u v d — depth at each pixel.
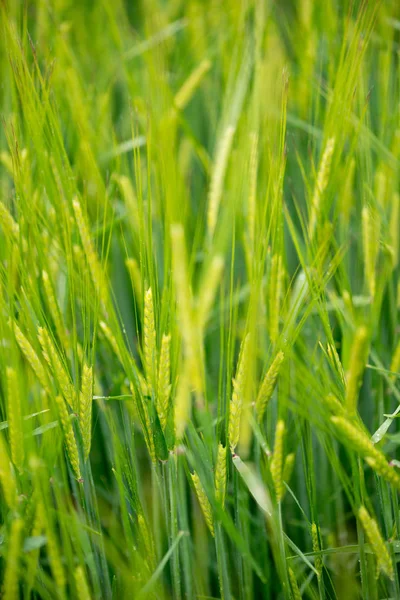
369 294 0.92
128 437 0.91
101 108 1.09
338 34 1.07
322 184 0.89
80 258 0.89
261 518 0.94
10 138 0.88
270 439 0.91
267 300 0.88
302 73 1.08
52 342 0.85
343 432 0.78
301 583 0.95
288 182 1.04
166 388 0.82
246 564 0.90
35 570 0.83
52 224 0.93
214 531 0.86
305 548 1.00
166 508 0.86
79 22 1.30
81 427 0.85
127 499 0.89
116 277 1.10
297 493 1.00
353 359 0.78
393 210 0.97
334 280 1.01
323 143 0.90
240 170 0.80
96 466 1.03
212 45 1.21
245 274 1.11
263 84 0.99
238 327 1.04
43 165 0.90
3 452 0.79
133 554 0.86
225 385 0.87
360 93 0.97
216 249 0.71
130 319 1.11
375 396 0.96
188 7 1.29
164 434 0.83
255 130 0.87
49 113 0.88
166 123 0.80
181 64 1.22
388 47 1.01
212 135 1.13
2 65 1.07
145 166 1.10
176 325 0.82
